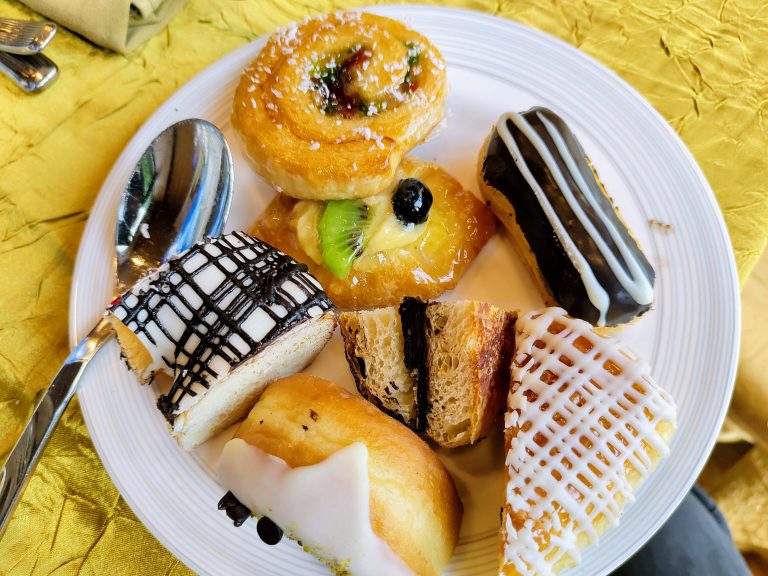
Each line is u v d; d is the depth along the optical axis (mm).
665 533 272
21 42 287
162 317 222
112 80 293
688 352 227
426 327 226
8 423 249
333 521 193
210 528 220
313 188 251
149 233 260
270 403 219
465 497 224
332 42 262
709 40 283
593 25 291
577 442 207
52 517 235
